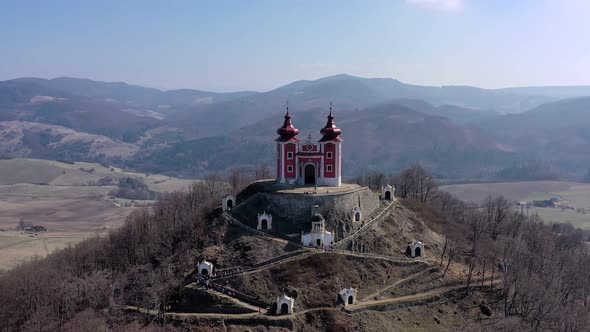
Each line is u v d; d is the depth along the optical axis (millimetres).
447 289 177500
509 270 185250
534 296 169125
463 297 175250
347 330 153750
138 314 158250
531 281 173625
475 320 166875
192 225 198750
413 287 177500
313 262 174375
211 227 194000
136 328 150750
